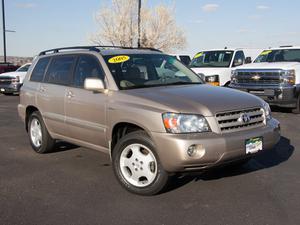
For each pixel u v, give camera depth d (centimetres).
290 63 1162
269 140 499
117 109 502
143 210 441
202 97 488
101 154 692
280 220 409
